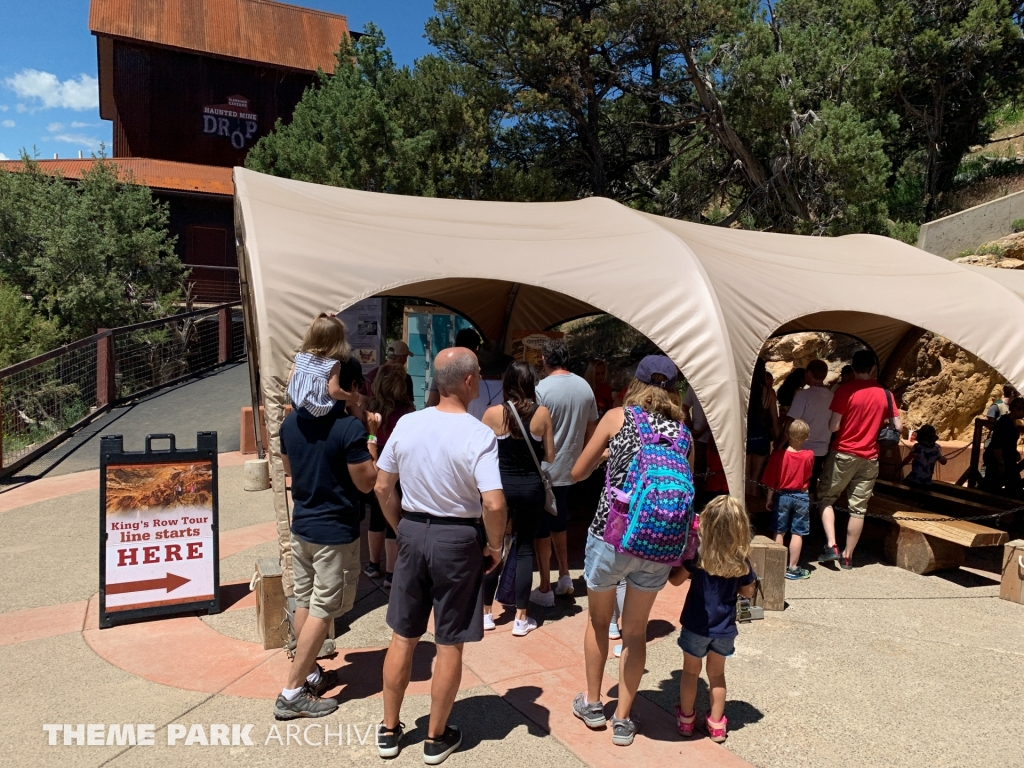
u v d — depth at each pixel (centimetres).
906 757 377
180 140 2919
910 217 1881
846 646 511
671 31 1770
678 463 358
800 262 759
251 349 955
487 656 473
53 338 1920
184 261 2619
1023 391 670
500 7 1806
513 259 588
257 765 354
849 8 1761
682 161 2100
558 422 536
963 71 1794
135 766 352
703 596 377
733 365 566
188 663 454
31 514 779
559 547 565
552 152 2147
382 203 761
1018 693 449
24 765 352
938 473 994
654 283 589
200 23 2964
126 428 1194
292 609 452
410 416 356
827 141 1502
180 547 516
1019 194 1541
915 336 958
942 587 639
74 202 2136
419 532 341
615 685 441
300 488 395
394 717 359
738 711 419
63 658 459
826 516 680
